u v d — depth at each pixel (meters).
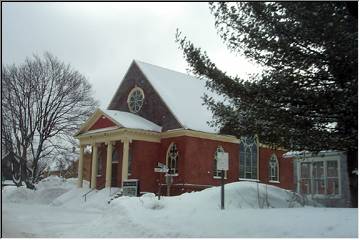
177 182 35.06
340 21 12.85
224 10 14.88
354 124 13.90
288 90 14.05
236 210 14.98
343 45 12.68
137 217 14.72
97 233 14.05
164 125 37.44
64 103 50.44
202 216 14.02
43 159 58.97
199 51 16.34
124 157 35.09
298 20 13.30
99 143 38.53
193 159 35.34
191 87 42.88
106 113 37.53
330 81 14.11
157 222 14.01
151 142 36.91
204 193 19.45
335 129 14.85
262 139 15.96
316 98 13.80
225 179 37.25
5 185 52.28
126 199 16.94
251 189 20.42
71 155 52.69
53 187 43.53
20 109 48.22
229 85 15.67
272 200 20.28
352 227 10.80
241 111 15.87
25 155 48.84
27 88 48.34
